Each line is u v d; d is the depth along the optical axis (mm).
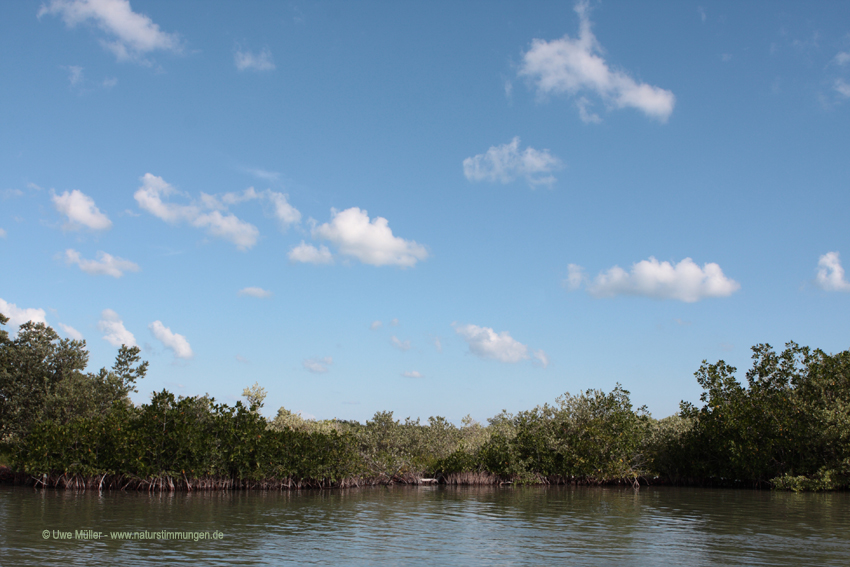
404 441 44531
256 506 23891
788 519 21375
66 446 30141
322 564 13008
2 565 12492
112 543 15195
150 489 29516
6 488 30203
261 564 12938
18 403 39094
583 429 42594
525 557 14000
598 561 13594
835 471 34562
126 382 41594
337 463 34719
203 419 32125
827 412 34250
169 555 13773
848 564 13305
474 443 44938
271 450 31750
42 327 41750
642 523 20172
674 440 42625
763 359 39562
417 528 18609
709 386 41094
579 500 28906
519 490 36188
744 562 13508
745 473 37688
